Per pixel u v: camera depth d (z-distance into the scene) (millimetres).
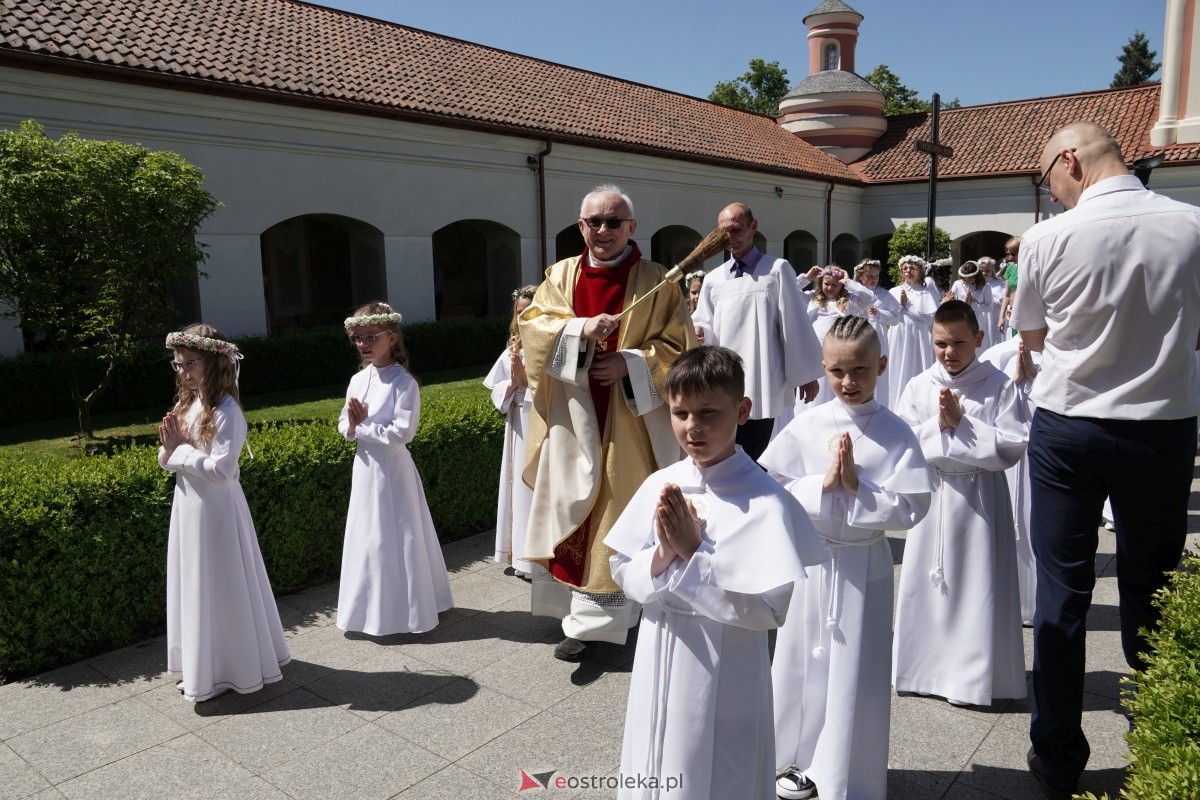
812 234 25453
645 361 4086
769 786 2500
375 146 14328
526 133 16406
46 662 4254
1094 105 25844
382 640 4559
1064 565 2926
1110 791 3049
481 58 19219
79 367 10469
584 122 18375
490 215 16375
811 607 2988
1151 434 2713
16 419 10000
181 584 3770
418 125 14836
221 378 3742
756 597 2293
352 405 4387
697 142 21250
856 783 2902
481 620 4816
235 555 3783
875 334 2980
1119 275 2660
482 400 6879
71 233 7625
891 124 29422
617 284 4285
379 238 14805
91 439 8938
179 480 3764
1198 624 2500
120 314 8227
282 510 5164
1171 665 2383
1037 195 24516
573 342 4039
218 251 12352
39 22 10984
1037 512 2990
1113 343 2717
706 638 2393
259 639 3881
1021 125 26453
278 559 5172
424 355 14672
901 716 3648
